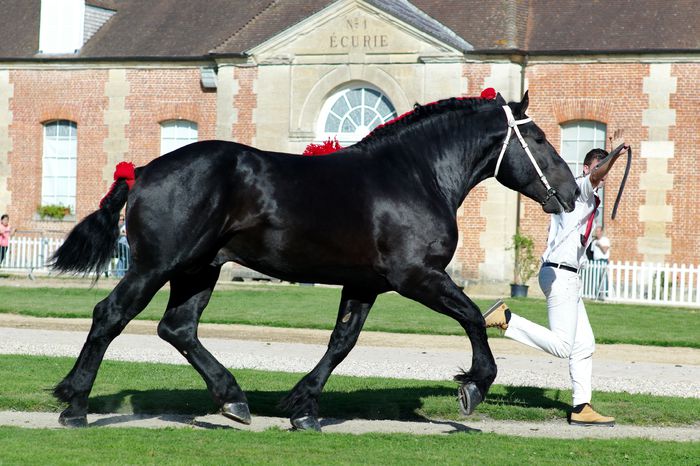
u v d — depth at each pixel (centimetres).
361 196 964
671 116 2988
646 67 3008
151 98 3475
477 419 1114
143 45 3512
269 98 3269
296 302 2469
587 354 1103
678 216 2981
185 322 1005
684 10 3098
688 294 2809
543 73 3092
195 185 936
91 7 3638
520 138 1024
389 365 1478
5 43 3697
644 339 1891
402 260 963
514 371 1452
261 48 3259
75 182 3591
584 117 3062
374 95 3191
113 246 980
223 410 1000
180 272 971
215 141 971
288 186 957
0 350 1540
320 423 1059
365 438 948
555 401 1200
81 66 3541
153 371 1334
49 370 1310
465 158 1014
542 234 3094
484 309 2325
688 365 1583
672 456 903
